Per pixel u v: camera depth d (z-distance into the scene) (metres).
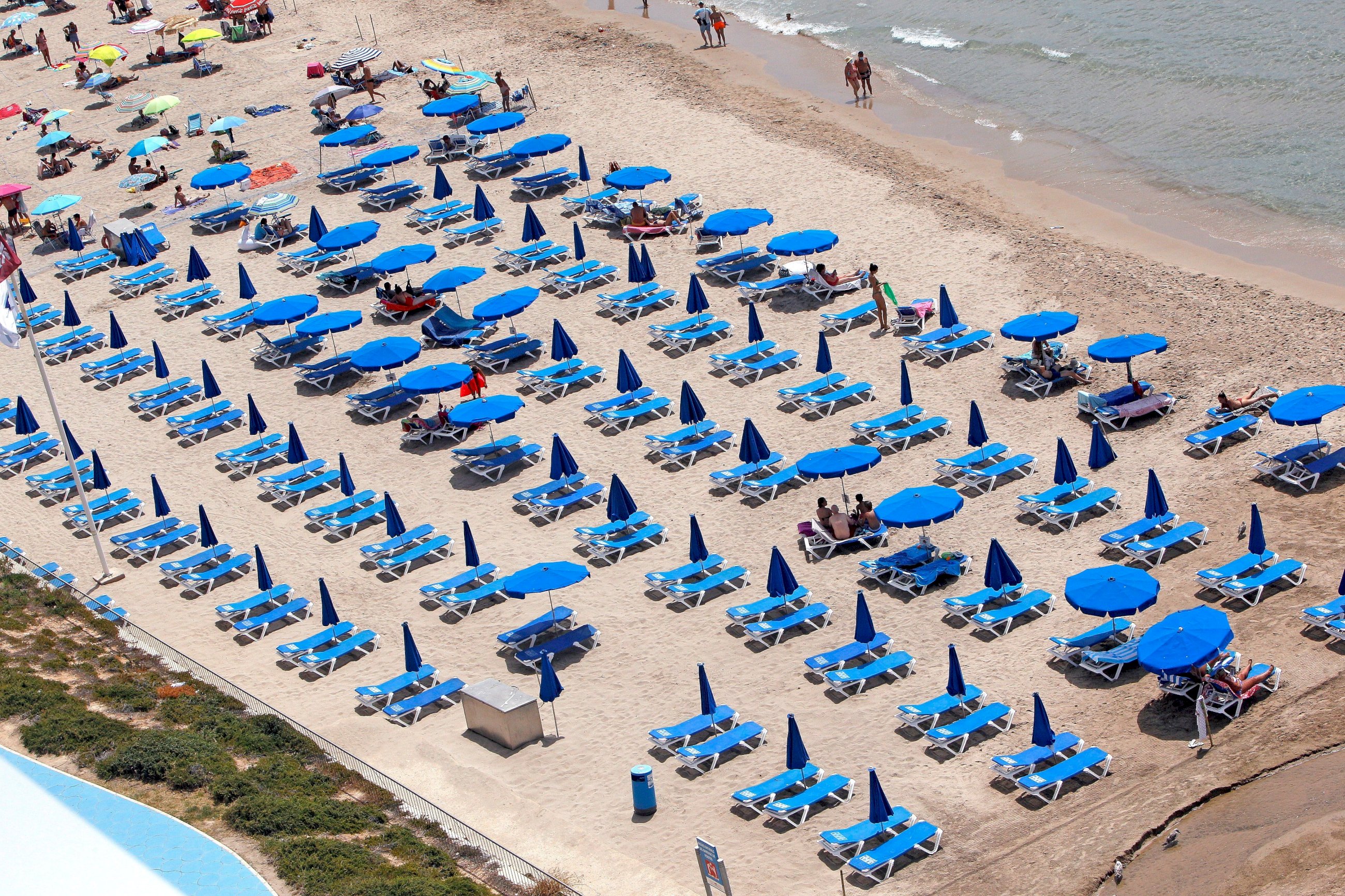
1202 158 63.84
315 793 30.75
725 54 85.75
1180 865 27.95
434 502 45.75
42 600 40.44
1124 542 38.31
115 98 88.56
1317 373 45.00
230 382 54.75
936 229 59.72
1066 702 33.44
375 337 56.44
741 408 48.59
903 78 79.50
